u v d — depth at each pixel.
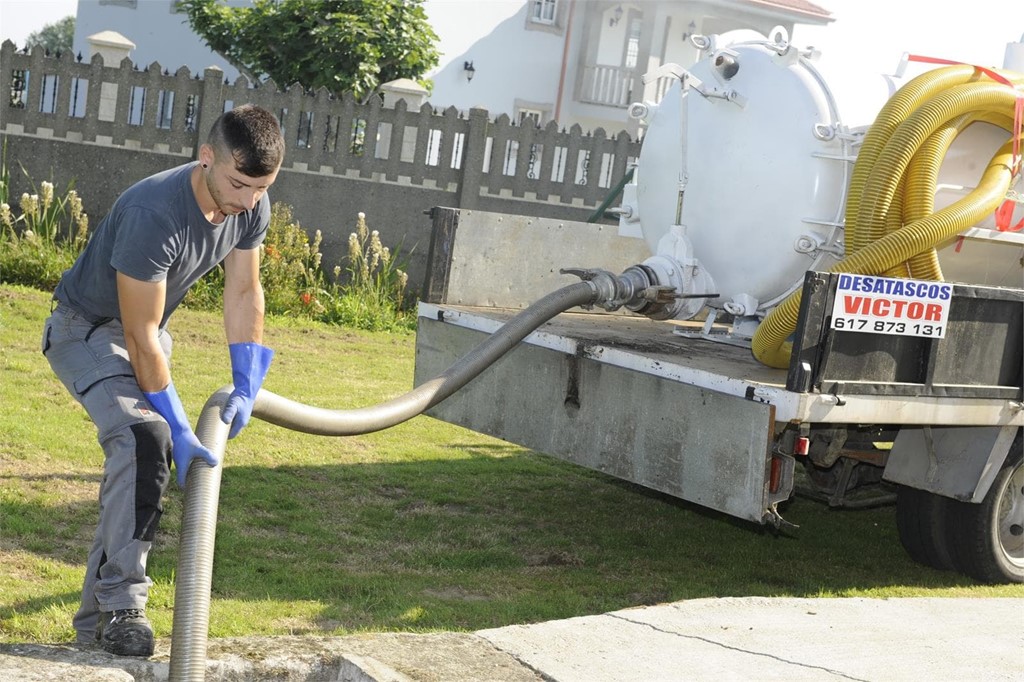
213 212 3.33
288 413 3.75
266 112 3.22
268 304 11.61
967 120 5.51
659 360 4.88
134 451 3.28
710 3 23.83
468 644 3.67
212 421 3.32
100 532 3.32
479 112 13.08
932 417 4.87
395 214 12.93
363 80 17.81
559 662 3.63
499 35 23.48
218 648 3.33
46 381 7.42
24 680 2.90
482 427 5.58
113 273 3.34
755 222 5.84
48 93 13.73
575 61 24.28
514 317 5.23
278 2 18.88
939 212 5.23
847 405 4.56
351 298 11.93
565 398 5.22
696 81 5.87
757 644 4.05
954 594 5.36
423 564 5.00
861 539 6.30
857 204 5.32
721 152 5.94
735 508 4.54
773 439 4.51
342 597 4.41
